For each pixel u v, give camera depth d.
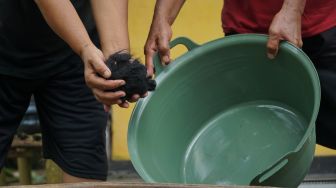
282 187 4.55
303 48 5.70
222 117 5.46
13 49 5.54
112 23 4.93
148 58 5.30
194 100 5.40
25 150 7.53
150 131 5.16
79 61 5.77
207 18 7.57
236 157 5.26
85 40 4.77
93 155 5.86
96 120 5.85
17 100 5.75
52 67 5.70
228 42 5.32
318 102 4.77
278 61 5.25
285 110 5.35
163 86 5.27
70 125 5.82
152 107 5.20
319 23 5.59
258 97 5.45
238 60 5.38
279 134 5.25
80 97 5.81
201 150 5.35
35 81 5.71
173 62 5.33
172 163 5.23
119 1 5.01
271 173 4.51
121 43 4.87
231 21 5.77
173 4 5.40
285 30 5.19
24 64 5.61
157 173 4.99
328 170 7.72
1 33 5.49
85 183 4.07
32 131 7.43
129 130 5.05
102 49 4.89
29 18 5.44
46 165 7.13
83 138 5.83
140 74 4.62
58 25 4.80
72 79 5.79
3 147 5.79
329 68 5.67
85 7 5.59
